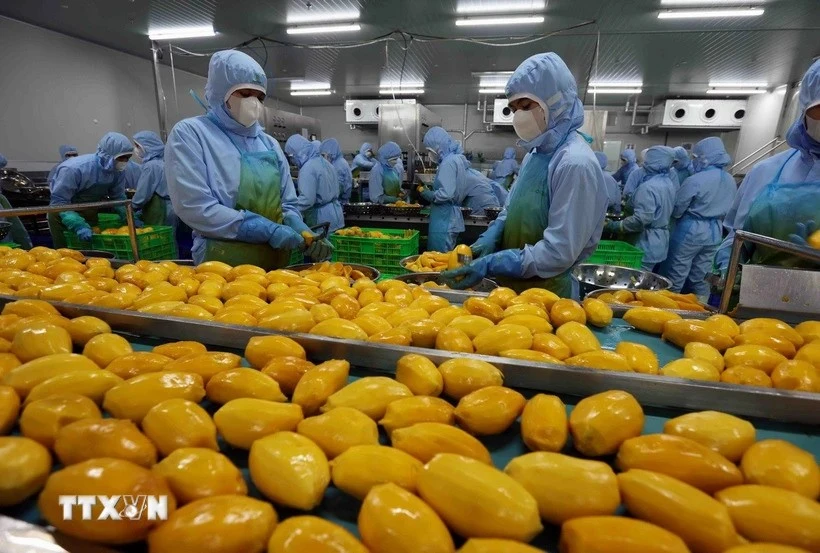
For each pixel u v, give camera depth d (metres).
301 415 0.58
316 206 4.48
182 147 1.78
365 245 2.70
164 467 0.46
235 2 3.46
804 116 1.55
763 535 0.40
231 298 1.06
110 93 5.69
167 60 5.83
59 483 0.41
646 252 3.80
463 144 8.47
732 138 7.36
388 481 0.46
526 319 0.90
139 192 4.04
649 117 7.61
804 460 0.47
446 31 4.00
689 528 0.40
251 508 0.41
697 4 3.26
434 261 2.06
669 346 0.93
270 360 0.72
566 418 0.58
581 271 2.19
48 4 3.83
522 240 1.78
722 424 0.54
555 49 4.51
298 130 7.75
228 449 0.57
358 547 0.38
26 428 0.52
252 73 1.78
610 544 0.38
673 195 3.66
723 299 1.13
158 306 0.96
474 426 0.58
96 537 0.40
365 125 8.44
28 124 4.86
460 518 0.42
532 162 1.78
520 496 0.42
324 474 0.48
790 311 0.97
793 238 1.58
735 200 2.09
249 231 1.81
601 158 4.97
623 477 0.46
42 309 0.89
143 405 0.57
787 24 3.60
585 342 0.83
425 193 4.34
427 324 0.87
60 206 1.36
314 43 4.44
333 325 0.86
